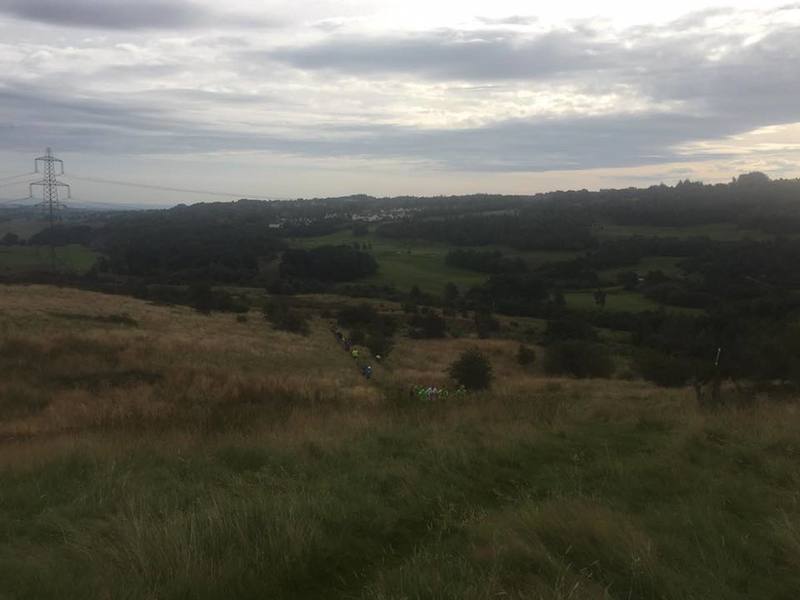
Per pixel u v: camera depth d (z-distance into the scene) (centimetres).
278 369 2603
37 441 808
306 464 600
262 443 696
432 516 462
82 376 1658
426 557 359
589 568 350
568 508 427
